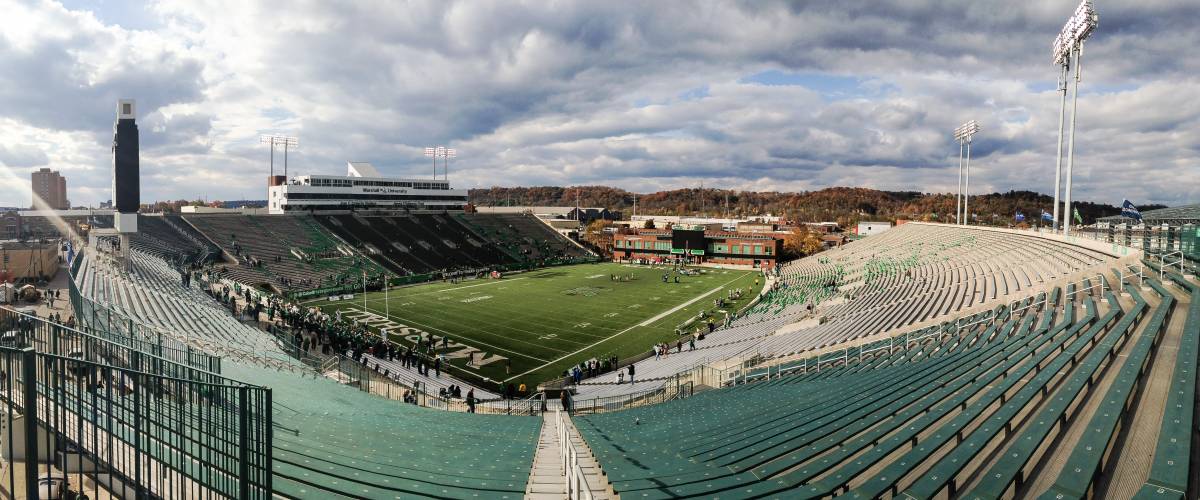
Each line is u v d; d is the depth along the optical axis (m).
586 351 45.47
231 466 8.09
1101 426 10.52
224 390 8.17
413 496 10.69
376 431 16.56
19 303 36.41
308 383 24.72
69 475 9.41
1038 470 9.84
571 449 10.69
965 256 55.75
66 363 9.50
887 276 58.09
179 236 75.56
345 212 100.38
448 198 119.94
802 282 74.50
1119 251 32.03
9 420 8.06
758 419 16.36
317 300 63.16
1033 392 13.35
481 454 14.68
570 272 94.44
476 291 72.50
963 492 9.30
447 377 37.69
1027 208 158.62
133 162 48.59
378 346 40.31
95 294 31.97
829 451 12.25
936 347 25.17
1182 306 22.58
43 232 79.19
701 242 109.88
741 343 41.41
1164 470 8.57
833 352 30.41
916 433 11.98
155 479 8.91
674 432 16.19
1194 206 36.06
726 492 10.20
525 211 142.75
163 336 22.14
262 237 82.00
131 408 9.47
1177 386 12.16
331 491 10.46
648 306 64.56
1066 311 24.69
